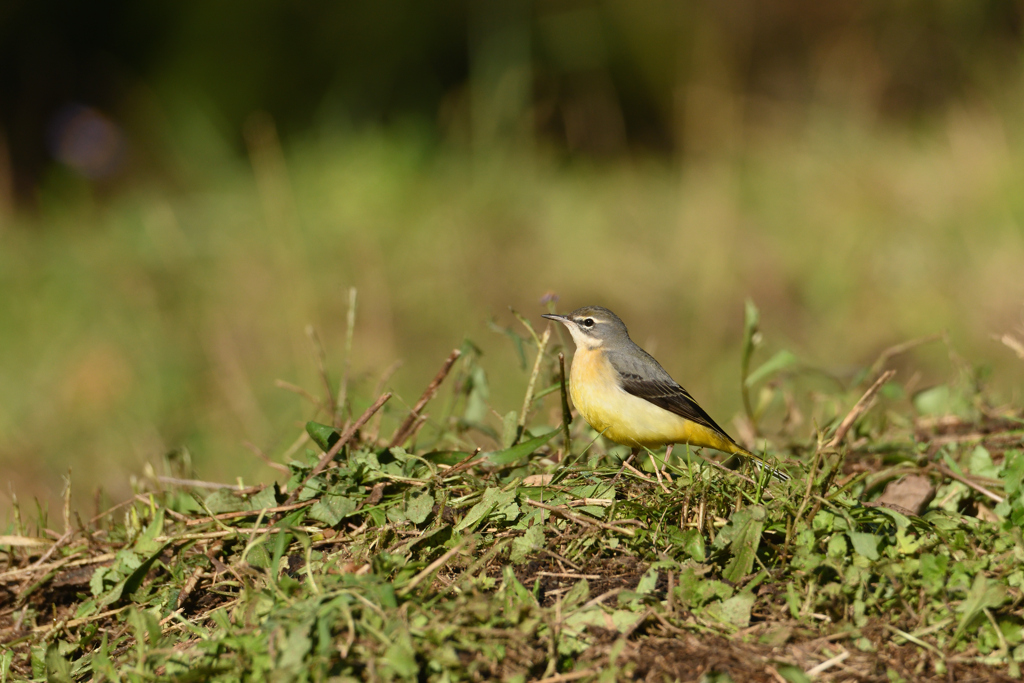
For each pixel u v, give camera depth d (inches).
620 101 920.9
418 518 213.0
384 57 909.8
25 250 672.4
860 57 869.2
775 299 611.2
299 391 308.7
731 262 630.5
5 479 432.5
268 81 904.3
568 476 233.8
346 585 183.3
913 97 857.5
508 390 494.3
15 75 857.5
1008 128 709.9
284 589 187.9
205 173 821.9
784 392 337.1
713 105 830.5
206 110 879.7
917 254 605.6
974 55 820.0
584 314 313.3
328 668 166.1
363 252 623.2
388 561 196.5
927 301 569.6
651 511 210.7
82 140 827.4
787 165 770.8
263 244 652.1
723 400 510.9
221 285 623.5
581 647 179.9
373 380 501.4
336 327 576.1
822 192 713.0
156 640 190.2
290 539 217.9
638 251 647.8
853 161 741.9
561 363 251.8
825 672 175.6
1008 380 474.9
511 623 179.0
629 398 300.8
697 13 919.0
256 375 529.7
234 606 205.8
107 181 826.2
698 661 176.1
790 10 912.3
